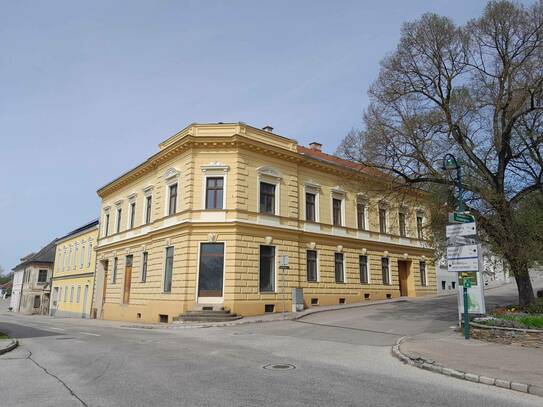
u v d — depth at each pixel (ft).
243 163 84.84
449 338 44.60
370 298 104.27
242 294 79.10
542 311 51.90
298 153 93.15
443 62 61.52
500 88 58.08
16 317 151.33
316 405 21.66
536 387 24.41
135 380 27.43
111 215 123.44
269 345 44.70
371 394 23.98
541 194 62.03
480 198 57.11
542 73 54.49
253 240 83.15
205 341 48.83
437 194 63.52
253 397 23.12
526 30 55.88
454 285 135.54
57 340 50.85
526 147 59.36
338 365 32.99
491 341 42.09
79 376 28.86
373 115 65.00
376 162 64.08
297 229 90.53
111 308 111.45
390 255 112.78
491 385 26.43
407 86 63.41
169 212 91.25
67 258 166.20
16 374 29.81
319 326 61.31
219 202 83.87
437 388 25.57
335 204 103.14
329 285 95.66
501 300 86.94
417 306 82.48
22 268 230.68
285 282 86.48
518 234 55.67
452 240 45.65
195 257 80.79
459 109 60.49
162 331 64.23
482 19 58.54
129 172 109.60
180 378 27.99
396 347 39.22
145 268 99.14
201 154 85.30
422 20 62.18
